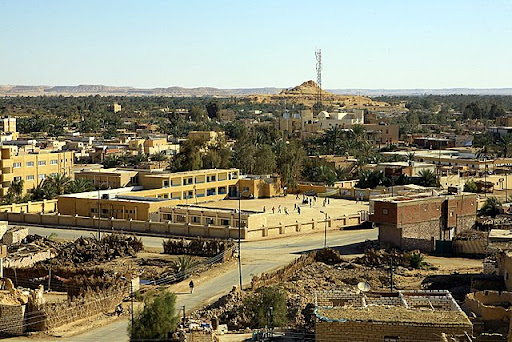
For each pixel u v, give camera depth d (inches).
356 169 5871.1
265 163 5393.7
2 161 4815.5
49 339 1955.0
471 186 4918.8
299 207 4389.8
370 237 3548.2
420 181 4810.5
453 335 1476.4
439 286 2434.8
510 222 3550.7
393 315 1545.3
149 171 5172.2
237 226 3671.3
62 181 4803.2
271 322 1884.8
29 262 2979.8
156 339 1791.3
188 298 2399.1
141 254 3238.2
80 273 2635.3
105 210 4089.6
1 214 4156.0
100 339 1952.5
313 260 2955.2
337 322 1504.7
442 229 3344.0
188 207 4003.4
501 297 1850.4
